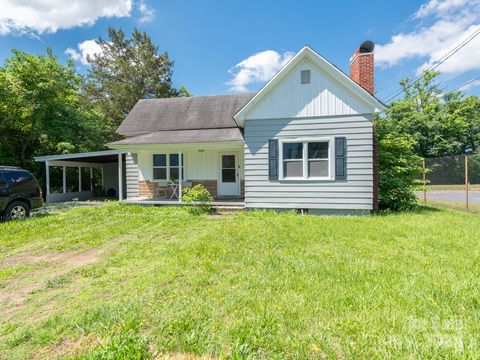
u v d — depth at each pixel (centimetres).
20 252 524
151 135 1141
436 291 297
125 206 1051
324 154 891
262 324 240
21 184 839
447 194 1722
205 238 575
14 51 1497
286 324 241
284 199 919
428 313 255
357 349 205
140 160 1224
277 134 916
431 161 2012
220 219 829
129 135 1284
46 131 1563
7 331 249
